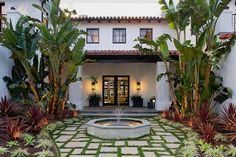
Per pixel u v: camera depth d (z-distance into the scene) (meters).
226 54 10.86
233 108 8.84
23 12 14.63
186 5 10.34
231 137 7.68
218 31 12.02
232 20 12.70
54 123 10.70
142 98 17.83
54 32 11.41
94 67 18.39
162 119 12.26
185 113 11.45
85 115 14.27
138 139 8.67
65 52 11.66
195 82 10.78
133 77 18.31
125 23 17.61
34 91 11.30
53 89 11.70
